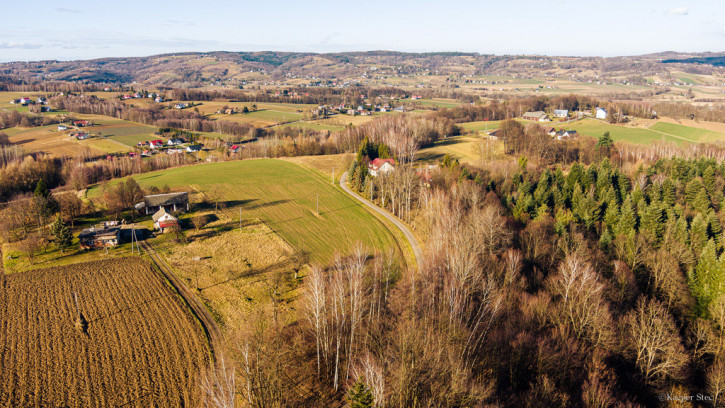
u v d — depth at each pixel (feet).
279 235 344.28
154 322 226.38
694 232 325.62
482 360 190.29
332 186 475.72
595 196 403.95
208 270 283.59
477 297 236.43
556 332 196.85
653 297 244.83
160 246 315.78
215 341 213.87
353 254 298.76
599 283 235.61
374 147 559.38
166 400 176.96
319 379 194.59
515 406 165.58
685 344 223.51
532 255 290.56
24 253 296.92
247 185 464.24
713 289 247.09
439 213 331.77
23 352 201.98
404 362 166.20
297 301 251.60
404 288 235.40
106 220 359.46
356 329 213.25
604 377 178.09
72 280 265.54
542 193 387.34
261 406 161.07
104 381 186.19
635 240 294.66
